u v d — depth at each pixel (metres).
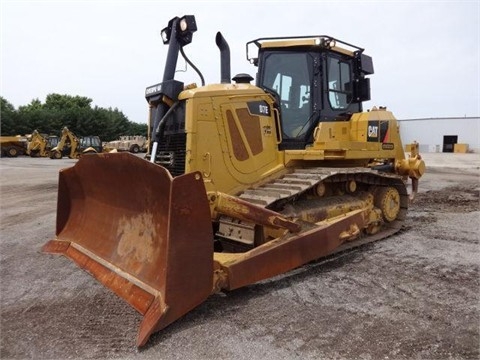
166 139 4.86
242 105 4.84
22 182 14.74
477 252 5.20
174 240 3.11
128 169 3.61
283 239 4.11
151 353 2.87
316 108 5.59
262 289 4.00
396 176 6.33
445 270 4.52
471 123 46.88
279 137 5.27
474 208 8.78
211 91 4.62
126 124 66.19
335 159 5.68
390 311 3.49
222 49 5.36
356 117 6.03
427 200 10.12
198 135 4.48
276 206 4.70
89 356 2.84
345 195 5.83
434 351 2.87
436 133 48.78
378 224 6.16
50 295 3.90
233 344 2.97
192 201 3.19
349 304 3.64
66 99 72.38
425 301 3.69
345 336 3.08
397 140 6.91
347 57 6.16
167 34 5.00
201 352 2.87
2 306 3.69
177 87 4.71
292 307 3.58
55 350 2.93
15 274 4.53
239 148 4.80
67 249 4.73
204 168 4.52
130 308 3.59
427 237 6.04
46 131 56.09
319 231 4.44
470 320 3.31
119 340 3.05
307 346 2.94
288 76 5.64
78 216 4.94
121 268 3.79
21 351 2.93
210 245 3.30
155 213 3.56
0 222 7.66
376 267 4.66
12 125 53.41
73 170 4.67
